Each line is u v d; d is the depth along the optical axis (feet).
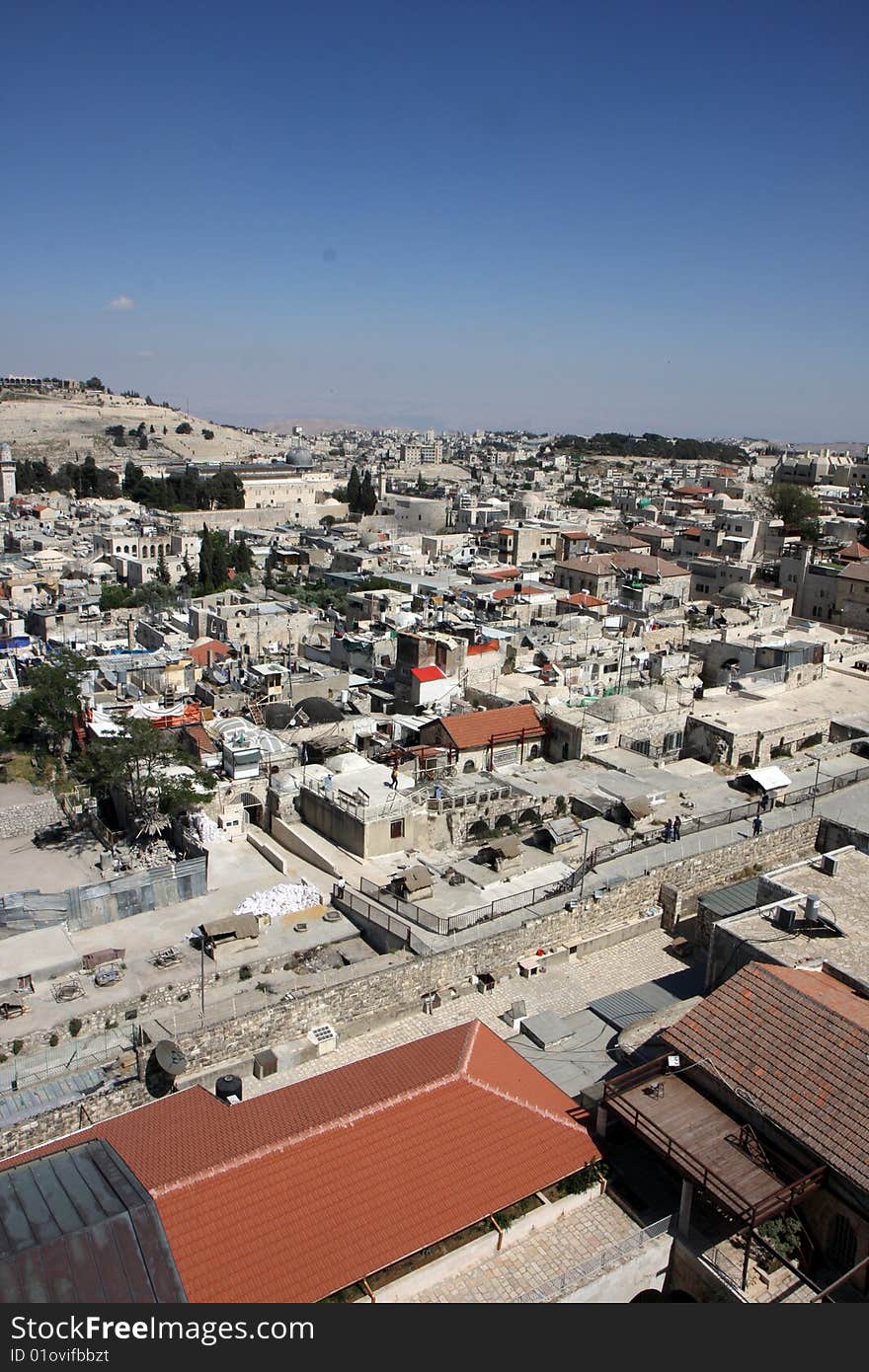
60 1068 131.23
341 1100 98.53
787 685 272.92
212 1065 123.65
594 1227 92.32
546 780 207.72
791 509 629.92
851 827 172.24
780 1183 86.28
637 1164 99.30
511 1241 89.71
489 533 627.46
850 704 258.57
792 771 213.87
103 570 518.78
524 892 162.91
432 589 444.55
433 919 152.87
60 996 145.79
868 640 351.46
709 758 232.32
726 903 146.20
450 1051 106.32
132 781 208.44
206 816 205.36
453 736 221.66
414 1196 87.92
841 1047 94.53
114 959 156.56
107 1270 74.74
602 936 149.59
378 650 315.17
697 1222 92.22
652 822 186.39
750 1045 98.84
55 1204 79.82
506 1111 98.73
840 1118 88.63
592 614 374.22
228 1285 76.95
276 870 190.08
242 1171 86.79
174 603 446.19
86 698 273.75
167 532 622.13
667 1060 102.63
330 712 253.65
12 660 335.26
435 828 189.88
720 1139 91.81
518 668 289.74
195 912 173.17
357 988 130.31
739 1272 86.17
